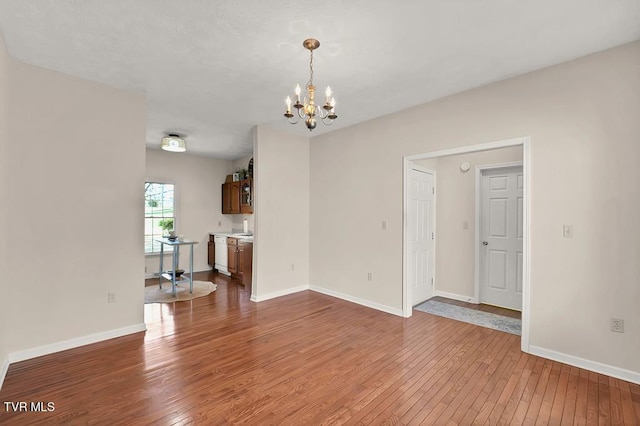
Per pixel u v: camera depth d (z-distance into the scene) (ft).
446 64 8.68
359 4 6.15
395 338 10.18
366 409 6.49
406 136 12.28
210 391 7.11
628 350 7.59
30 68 8.67
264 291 14.75
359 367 8.25
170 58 8.37
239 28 7.00
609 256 7.86
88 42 7.60
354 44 7.65
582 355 8.23
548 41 7.52
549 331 8.77
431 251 15.23
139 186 10.71
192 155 21.67
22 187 8.52
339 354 9.01
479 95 10.19
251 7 6.26
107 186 10.03
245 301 14.44
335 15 6.52
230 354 8.97
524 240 9.19
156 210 20.29
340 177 15.08
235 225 23.65
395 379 7.66
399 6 6.22
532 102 9.09
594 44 7.66
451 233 15.06
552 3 6.14
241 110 12.53
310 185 16.78
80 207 9.52
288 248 15.80
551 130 8.75
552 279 8.71
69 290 9.30
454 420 6.17
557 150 8.64
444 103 11.09
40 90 8.83
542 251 8.89
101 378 7.63
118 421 6.06
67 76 9.30
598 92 8.01
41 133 8.84
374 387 7.31
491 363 8.50
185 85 10.09
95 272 9.78
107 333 9.96
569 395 7.00
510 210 13.38
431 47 7.79
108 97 10.06
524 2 6.11
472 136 10.34
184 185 21.33
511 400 6.82
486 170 14.03
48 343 8.92
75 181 9.43
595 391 7.13
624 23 6.79
